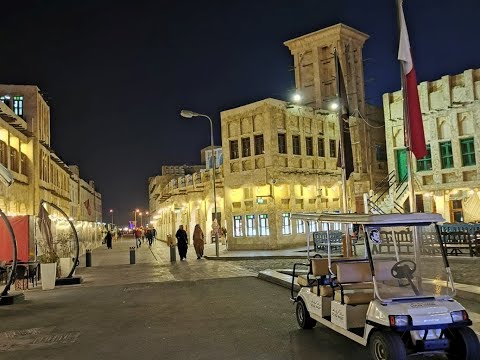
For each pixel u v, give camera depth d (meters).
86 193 65.25
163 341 9.51
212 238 45.88
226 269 23.09
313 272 9.76
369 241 7.86
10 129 25.56
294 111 33.47
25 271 18.98
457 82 30.22
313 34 38.25
